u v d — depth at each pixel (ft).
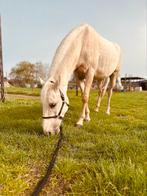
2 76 13.28
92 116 8.40
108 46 7.95
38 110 9.41
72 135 5.33
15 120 6.98
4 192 2.72
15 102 13.30
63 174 3.14
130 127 6.47
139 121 7.69
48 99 5.20
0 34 13.21
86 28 6.73
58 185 2.96
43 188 2.84
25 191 2.83
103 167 3.03
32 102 13.94
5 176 3.02
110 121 7.48
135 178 2.70
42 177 3.14
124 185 2.67
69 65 6.04
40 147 4.43
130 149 3.98
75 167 3.27
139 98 20.61
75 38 6.33
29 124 6.30
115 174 2.81
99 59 7.56
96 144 4.50
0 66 13.26
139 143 4.35
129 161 3.13
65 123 6.82
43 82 5.79
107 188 2.68
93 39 6.89
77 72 6.97
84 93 6.82
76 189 2.77
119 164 3.13
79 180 2.95
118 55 9.21
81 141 5.08
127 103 15.42
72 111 8.91
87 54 6.70
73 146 4.69
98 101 9.98
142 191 2.55
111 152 3.94
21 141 4.72
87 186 2.78
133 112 10.62
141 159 3.50
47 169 3.13
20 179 3.03
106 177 2.80
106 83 9.95
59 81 5.25
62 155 4.09
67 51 6.03
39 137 5.08
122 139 4.70
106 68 8.14
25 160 3.61
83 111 6.76
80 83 7.26
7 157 3.63
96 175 2.90
